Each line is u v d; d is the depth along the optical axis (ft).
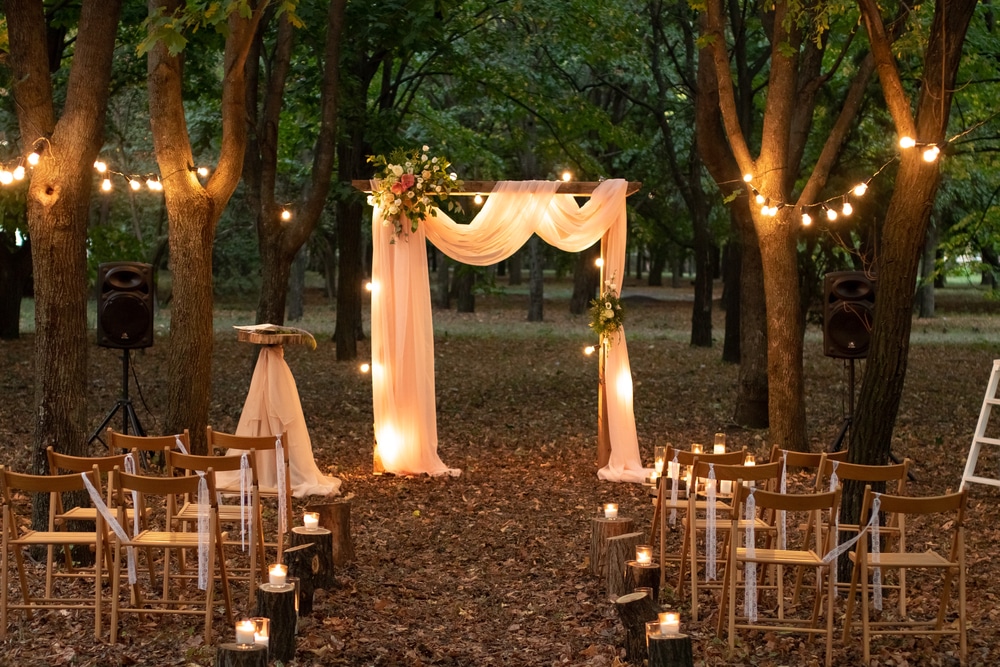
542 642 19.53
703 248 76.18
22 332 77.41
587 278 108.47
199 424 32.27
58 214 23.32
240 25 30.17
